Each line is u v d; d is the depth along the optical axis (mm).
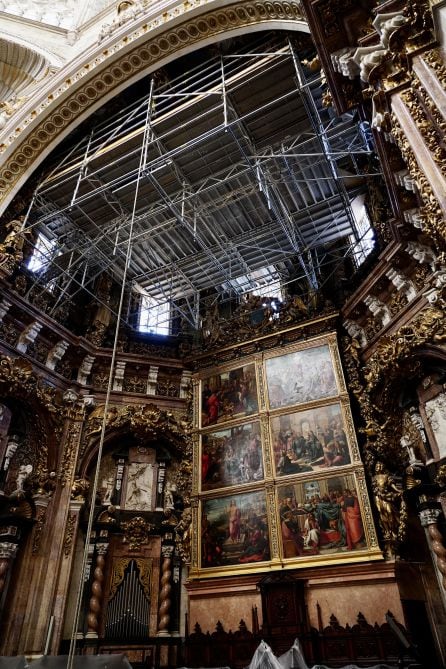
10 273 13773
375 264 13758
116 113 16875
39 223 15117
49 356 15102
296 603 11172
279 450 13672
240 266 17484
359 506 11891
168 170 14922
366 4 7824
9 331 14055
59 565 12570
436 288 11211
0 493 12531
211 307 18672
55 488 13555
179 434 15484
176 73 17000
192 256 17062
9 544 11953
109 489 14531
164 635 12500
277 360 15344
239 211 15961
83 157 15805
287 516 12578
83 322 17016
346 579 11172
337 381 13898
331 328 14977
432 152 5793
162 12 15336
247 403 15023
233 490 13680
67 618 12281
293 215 15492
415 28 6273
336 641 10445
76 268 17562
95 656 6004
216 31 14742
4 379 13094
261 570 12016
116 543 13836
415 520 12469
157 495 14820
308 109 12023
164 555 13758
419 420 12172
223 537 13125
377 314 13555
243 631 11312
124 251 17016
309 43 12711
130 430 15281
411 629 10367
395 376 12477
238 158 14688
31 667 5977
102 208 16359
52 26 18562
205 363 16703
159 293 18953
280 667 6289
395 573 10828
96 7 19516
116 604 12828
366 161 14766
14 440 13375
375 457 12523
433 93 5805
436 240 6801
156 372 16656
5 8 18688
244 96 13484
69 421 14633
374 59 6930
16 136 16047
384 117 6953
